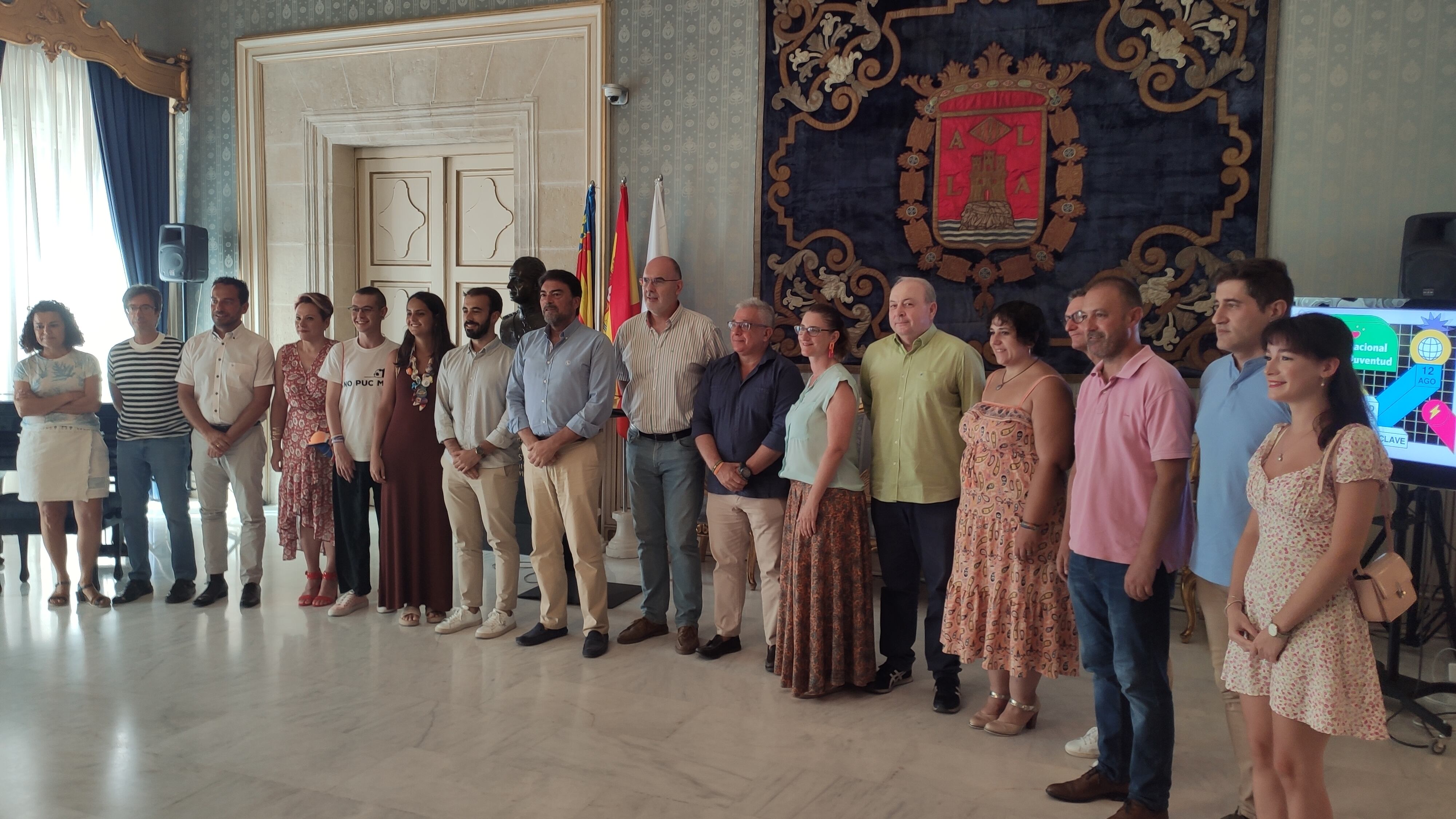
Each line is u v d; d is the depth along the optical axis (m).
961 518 3.11
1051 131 4.96
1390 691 3.33
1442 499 4.05
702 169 5.65
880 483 3.39
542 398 3.88
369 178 6.74
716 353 3.93
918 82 5.17
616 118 5.83
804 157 5.40
